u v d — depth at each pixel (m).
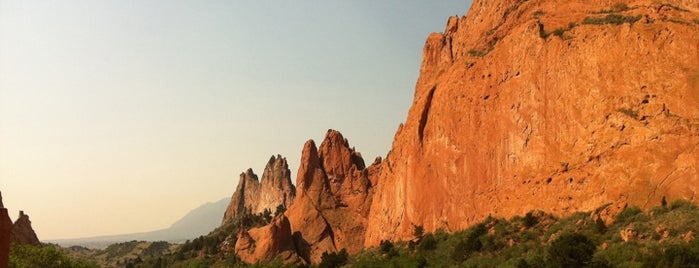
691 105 91.62
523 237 94.62
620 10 109.06
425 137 127.75
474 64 121.62
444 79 128.62
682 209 82.62
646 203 87.88
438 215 119.50
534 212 100.25
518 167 107.06
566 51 105.88
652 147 91.19
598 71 101.25
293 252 151.00
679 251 68.62
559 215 96.81
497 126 112.56
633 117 94.94
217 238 191.38
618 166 93.25
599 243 81.62
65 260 107.56
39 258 104.50
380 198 143.12
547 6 118.06
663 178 88.38
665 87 94.56
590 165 96.44
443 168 120.44
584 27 106.50
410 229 124.81
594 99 100.31
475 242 98.38
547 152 103.81
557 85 105.44
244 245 157.38
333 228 160.00
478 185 112.75
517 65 112.56
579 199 95.44
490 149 112.44
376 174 166.25
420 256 104.62
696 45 95.00
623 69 98.94
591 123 99.38
